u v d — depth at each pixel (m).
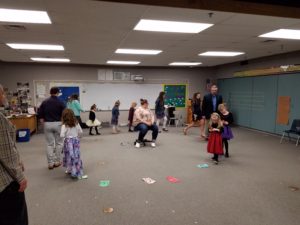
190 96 10.48
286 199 3.04
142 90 10.00
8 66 8.56
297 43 5.21
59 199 3.01
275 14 1.97
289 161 4.66
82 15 3.23
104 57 7.27
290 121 6.70
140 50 6.04
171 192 3.22
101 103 9.59
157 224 2.47
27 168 4.20
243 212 2.71
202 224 2.47
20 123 6.91
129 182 3.56
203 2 1.88
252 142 6.38
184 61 8.34
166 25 3.76
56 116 4.16
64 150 3.76
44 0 2.69
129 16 3.28
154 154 5.11
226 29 4.00
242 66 8.64
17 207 1.74
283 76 6.87
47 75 8.95
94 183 3.52
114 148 5.64
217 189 3.33
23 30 4.00
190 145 5.98
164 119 8.27
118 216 2.62
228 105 9.65
